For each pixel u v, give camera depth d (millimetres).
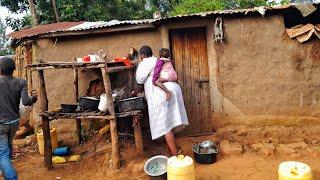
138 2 18406
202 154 5000
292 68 5801
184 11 13055
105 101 4969
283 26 5742
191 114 6211
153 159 4586
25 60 7430
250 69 5898
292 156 5172
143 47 5133
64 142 6320
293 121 5891
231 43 5891
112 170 4996
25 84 4496
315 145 5461
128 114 5016
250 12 5609
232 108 6035
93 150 5867
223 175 4652
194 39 6082
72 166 5434
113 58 6172
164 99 4809
